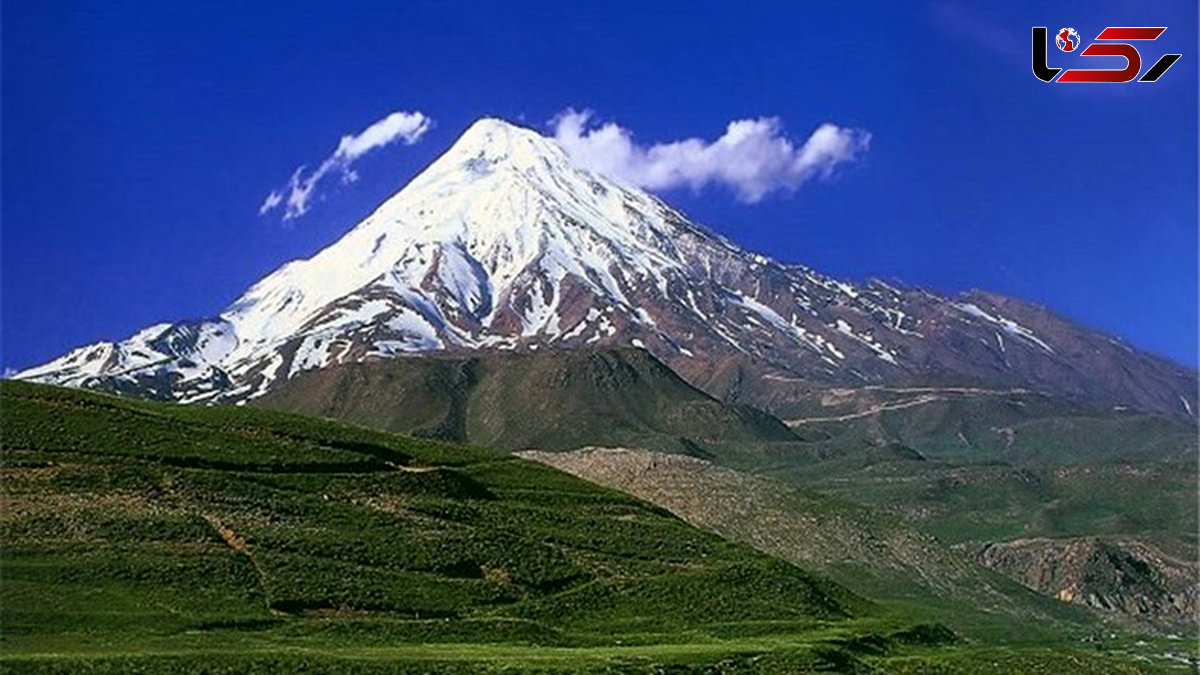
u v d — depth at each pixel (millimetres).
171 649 121875
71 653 116125
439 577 163125
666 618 168500
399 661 122312
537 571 172625
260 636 132875
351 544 163875
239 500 169500
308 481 184375
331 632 138000
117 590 137875
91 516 153500
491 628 147000
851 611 199250
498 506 199375
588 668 128000
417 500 188125
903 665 167000
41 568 139250
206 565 146875
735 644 154125
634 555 192000
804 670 145500
